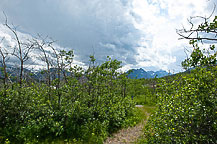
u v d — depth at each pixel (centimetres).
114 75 1180
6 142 574
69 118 821
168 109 539
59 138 691
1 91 732
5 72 788
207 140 412
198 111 430
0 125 675
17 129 673
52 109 825
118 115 1010
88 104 1016
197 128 442
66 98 892
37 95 843
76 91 877
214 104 411
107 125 900
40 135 677
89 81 959
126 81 1579
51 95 898
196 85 453
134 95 2798
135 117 1238
